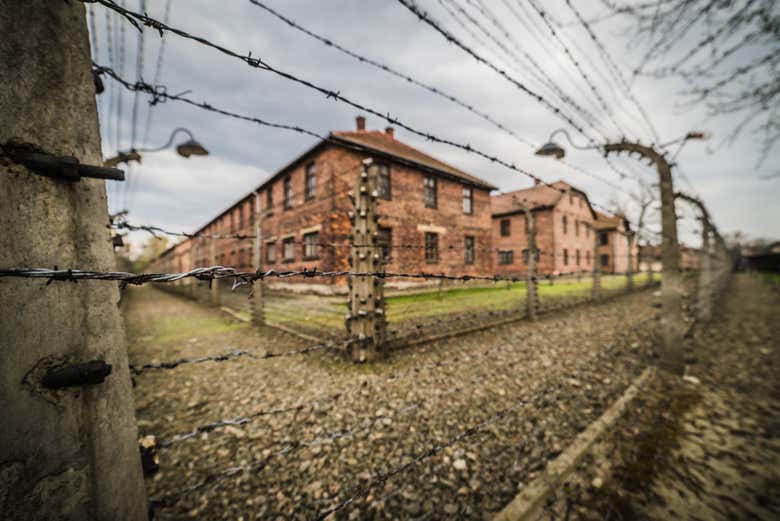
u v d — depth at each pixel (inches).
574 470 82.7
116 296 35.4
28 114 28.0
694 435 97.9
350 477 80.4
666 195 150.0
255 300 273.6
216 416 113.2
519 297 411.8
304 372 152.9
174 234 72.0
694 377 144.9
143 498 38.7
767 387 133.9
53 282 29.7
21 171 27.6
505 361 163.9
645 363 164.1
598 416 109.0
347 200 391.5
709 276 333.4
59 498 30.2
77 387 31.3
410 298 380.8
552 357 171.0
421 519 67.7
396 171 439.5
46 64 29.4
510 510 67.5
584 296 431.8
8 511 27.1
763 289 586.9
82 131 32.1
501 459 86.3
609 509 70.4
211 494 75.6
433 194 503.5
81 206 32.2
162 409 119.5
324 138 74.9
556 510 70.5
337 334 221.0
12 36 27.4
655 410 113.9
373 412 112.0
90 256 32.7
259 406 119.6
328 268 392.2
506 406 115.6
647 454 89.0
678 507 70.5
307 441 95.5
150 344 223.5
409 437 96.7
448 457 87.2
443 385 134.0
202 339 234.1
